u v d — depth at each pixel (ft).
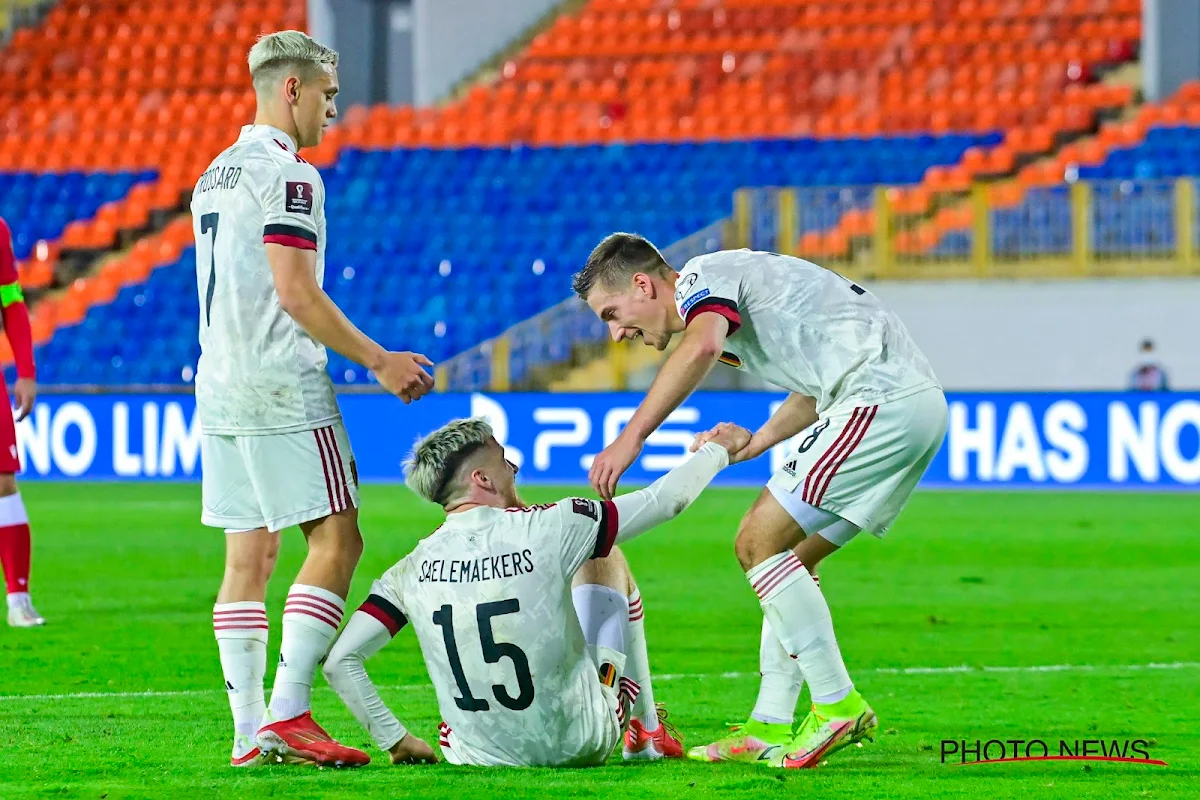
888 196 207.00
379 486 182.50
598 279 52.13
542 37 284.61
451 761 50.39
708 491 178.09
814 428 50.62
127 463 188.85
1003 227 206.18
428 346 219.20
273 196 49.11
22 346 84.53
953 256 207.41
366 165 255.50
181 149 274.98
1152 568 113.60
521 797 44.60
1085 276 204.33
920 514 150.30
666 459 177.68
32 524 144.56
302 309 48.62
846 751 53.16
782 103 264.11
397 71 305.94
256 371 49.62
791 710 51.72
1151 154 231.91
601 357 200.03
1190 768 50.14
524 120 266.36
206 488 51.80
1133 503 158.51
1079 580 107.34
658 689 67.97
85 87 290.76
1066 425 170.19
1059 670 72.43
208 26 300.81
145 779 48.03
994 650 78.74
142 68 293.84
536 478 180.86
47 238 260.01
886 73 265.95
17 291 83.97
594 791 45.50
